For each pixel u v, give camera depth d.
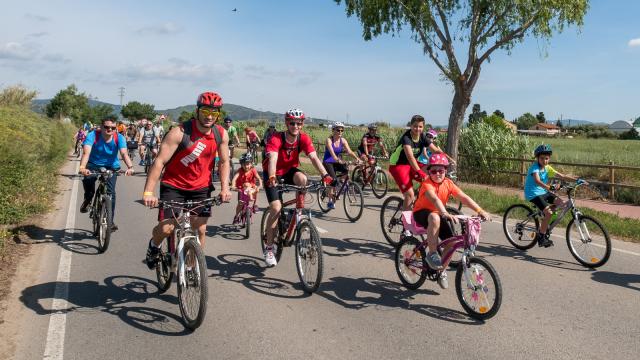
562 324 4.43
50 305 4.73
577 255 6.54
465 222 4.70
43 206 9.73
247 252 6.90
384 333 4.21
